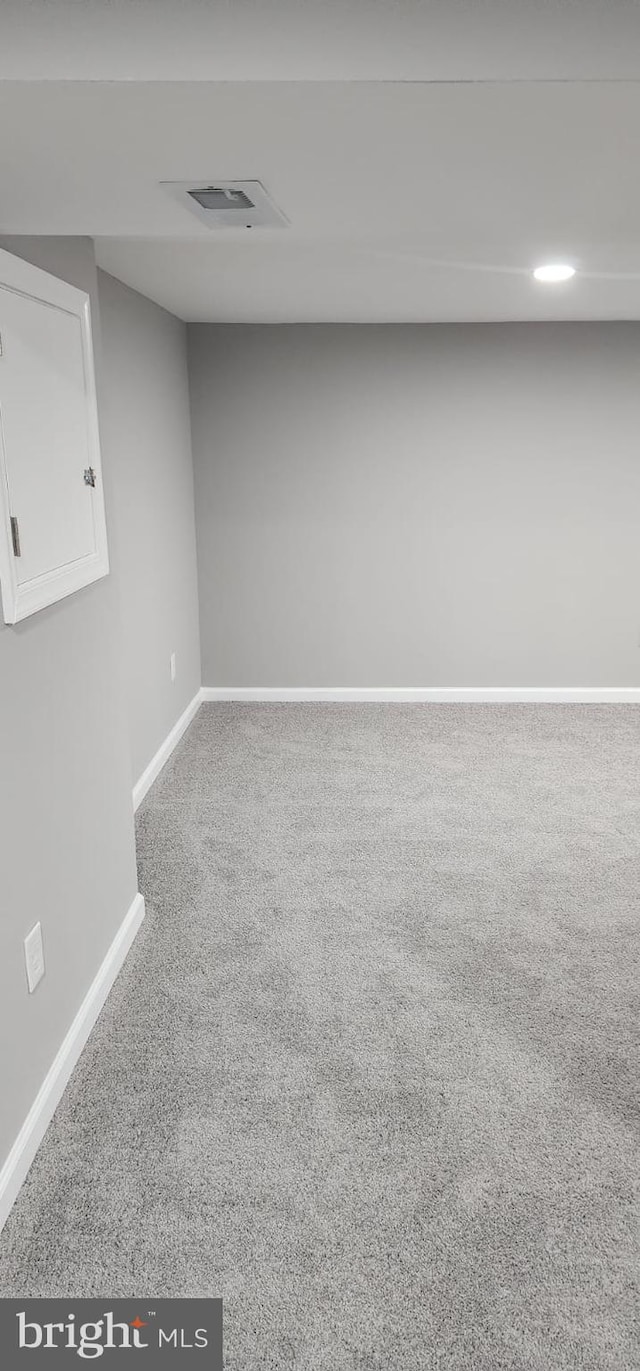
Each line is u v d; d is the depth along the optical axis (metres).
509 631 5.04
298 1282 1.66
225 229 1.72
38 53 1.06
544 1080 2.16
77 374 2.19
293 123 1.17
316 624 5.05
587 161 1.31
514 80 1.06
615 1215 1.79
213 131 1.20
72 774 2.21
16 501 1.80
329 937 2.77
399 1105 2.08
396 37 1.05
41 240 2.01
